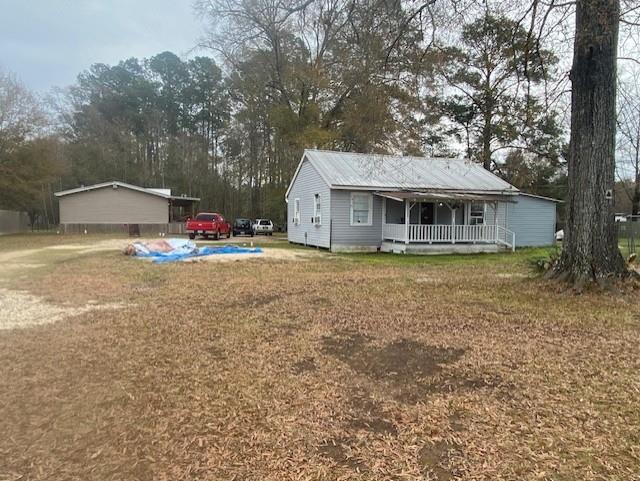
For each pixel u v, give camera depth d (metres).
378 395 3.53
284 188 33.50
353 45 8.88
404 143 11.08
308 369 4.14
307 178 20.73
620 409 3.22
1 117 27.58
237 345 4.91
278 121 28.41
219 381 3.85
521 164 20.30
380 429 2.97
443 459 2.60
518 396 3.47
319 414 3.20
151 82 47.25
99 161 41.41
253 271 11.57
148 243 16.89
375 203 18.53
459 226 17.92
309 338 5.16
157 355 4.57
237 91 34.00
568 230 8.07
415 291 8.27
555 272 8.30
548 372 3.99
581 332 5.32
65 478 2.43
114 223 32.09
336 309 6.73
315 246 19.80
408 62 8.70
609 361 4.29
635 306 6.62
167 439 2.86
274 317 6.23
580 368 4.10
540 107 9.30
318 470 2.49
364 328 5.59
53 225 40.31
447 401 3.39
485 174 21.33
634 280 7.54
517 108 9.82
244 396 3.53
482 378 3.87
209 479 2.42
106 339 5.16
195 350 4.73
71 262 13.48
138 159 44.16
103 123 42.53
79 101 43.69
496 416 3.13
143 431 2.97
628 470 2.46
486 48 9.45
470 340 5.01
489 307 6.76
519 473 2.44
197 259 14.74
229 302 7.32
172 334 5.37
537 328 5.51
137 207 32.34
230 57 16.80
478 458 2.59
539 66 9.04
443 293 8.03
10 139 27.78
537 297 7.41
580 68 7.66
